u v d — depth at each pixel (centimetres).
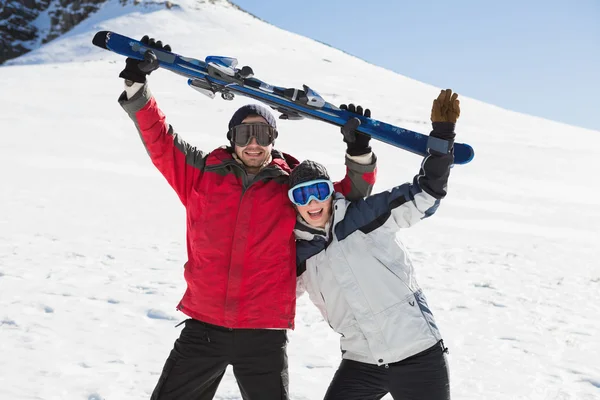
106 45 323
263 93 331
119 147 2266
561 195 2408
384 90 6612
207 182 300
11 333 531
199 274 294
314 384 480
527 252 1270
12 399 403
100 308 636
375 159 310
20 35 11956
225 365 297
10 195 1325
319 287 303
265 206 295
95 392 427
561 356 608
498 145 3928
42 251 888
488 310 776
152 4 10575
